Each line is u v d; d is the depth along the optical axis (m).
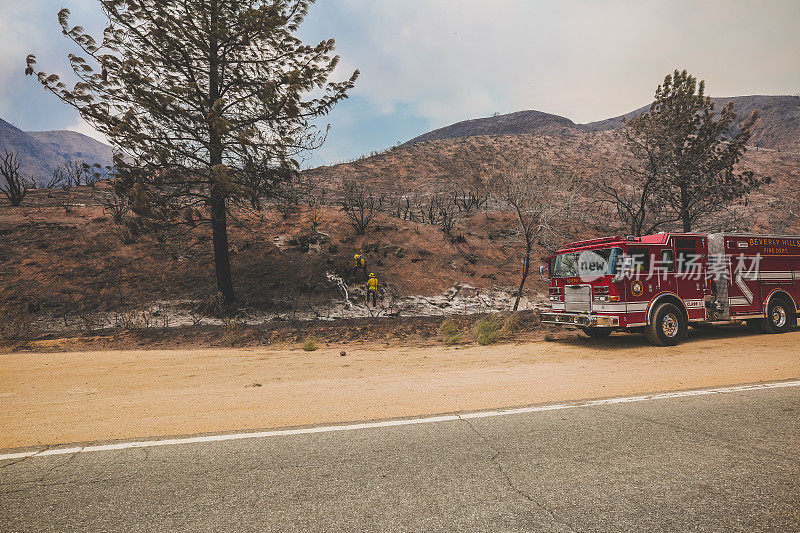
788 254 11.26
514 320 12.83
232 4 14.55
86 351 10.11
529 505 2.37
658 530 2.10
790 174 52.38
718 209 20.50
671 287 9.66
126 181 13.32
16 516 2.31
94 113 12.52
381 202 34.56
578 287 9.80
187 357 8.94
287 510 2.34
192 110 14.34
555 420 3.98
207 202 15.27
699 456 3.08
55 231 19.69
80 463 3.09
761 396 4.77
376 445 3.37
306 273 18.53
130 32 13.41
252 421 4.19
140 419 4.36
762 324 10.82
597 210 31.36
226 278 15.64
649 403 4.56
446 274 19.88
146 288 16.30
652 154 19.38
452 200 37.19
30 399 5.49
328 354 9.29
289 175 15.98
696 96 19.05
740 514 2.25
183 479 2.78
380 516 2.26
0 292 14.66
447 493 2.52
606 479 2.70
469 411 4.35
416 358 8.45
